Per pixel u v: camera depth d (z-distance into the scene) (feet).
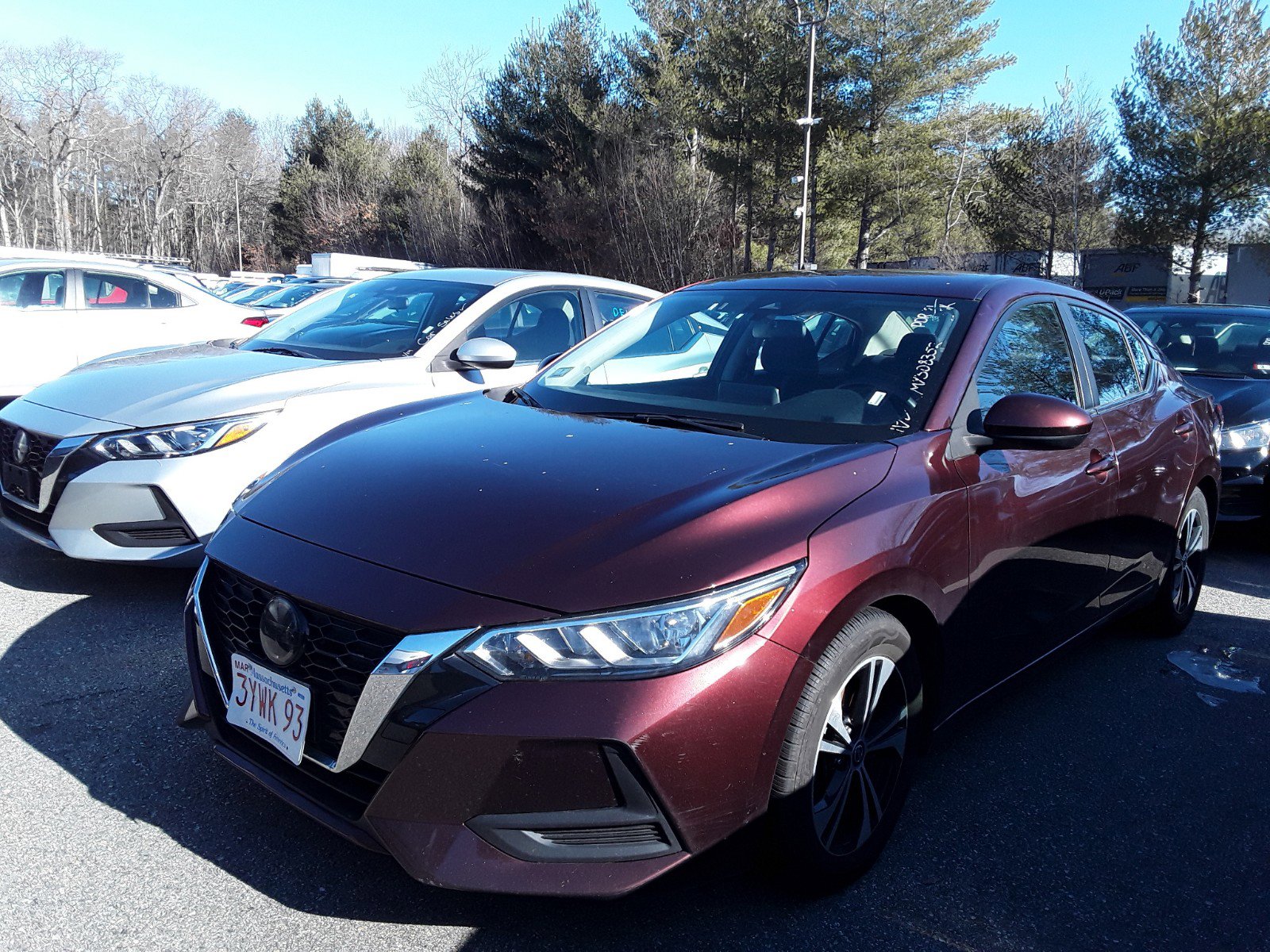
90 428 13.38
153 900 7.54
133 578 15.20
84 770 9.40
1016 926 7.76
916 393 9.49
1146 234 109.70
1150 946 7.62
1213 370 22.63
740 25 112.78
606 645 6.48
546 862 6.44
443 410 10.50
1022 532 9.58
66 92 201.26
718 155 112.88
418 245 148.25
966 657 9.06
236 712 7.70
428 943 7.18
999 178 122.72
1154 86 107.96
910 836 9.03
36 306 26.23
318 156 208.44
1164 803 9.89
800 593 7.09
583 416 9.91
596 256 116.78
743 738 6.78
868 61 114.52
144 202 237.66
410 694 6.53
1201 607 16.63
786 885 7.75
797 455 8.47
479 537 7.23
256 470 13.69
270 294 52.16
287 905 7.56
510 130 127.95
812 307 11.08
